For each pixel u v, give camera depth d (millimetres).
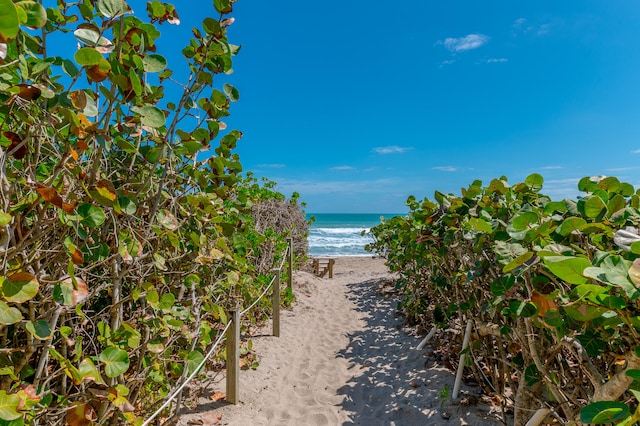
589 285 1168
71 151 1391
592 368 1662
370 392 3885
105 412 1955
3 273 1281
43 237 1772
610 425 1700
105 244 1931
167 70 2148
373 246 9875
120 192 2027
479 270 2629
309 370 4508
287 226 9672
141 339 2555
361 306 7656
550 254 1416
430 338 4945
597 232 1762
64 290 1426
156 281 2520
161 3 2014
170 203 2598
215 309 3068
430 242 3752
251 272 5793
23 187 1741
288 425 3350
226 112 2461
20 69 1376
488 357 3273
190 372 2643
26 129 1697
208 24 2133
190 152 2357
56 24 1797
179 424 3090
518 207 2557
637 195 1979
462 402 3293
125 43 1902
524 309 1869
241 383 3947
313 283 9836
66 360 1483
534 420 2285
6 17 1014
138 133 2109
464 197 3078
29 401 1286
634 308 1299
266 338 5441
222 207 2887
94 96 1830
